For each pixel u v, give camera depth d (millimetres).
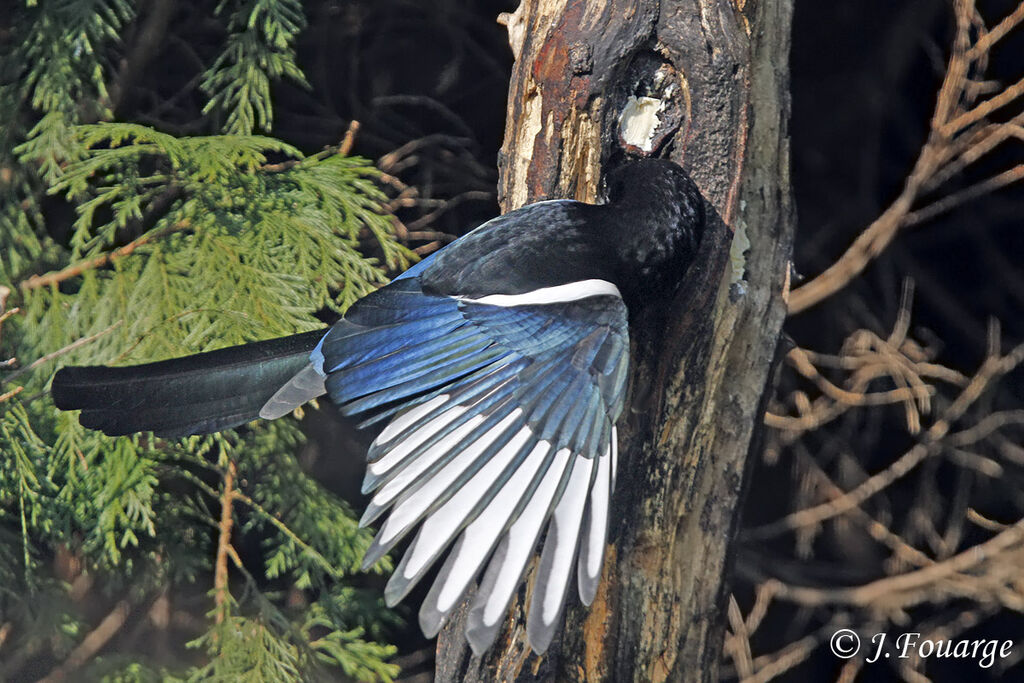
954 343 14609
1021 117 12578
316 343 7191
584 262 6473
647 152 6887
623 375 6043
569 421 5762
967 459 13820
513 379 5941
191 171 9820
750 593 15133
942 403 14359
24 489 9336
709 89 6762
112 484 9375
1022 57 13547
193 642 10234
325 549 10656
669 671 6961
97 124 10141
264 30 10242
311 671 10500
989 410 14211
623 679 6922
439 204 12500
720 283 6797
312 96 12789
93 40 10883
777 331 6898
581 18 6809
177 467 10516
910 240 14430
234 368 7152
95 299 9703
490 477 5438
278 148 10000
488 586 5117
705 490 6898
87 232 9680
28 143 9742
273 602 12641
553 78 6812
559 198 6918
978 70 12594
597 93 6758
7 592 10617
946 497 14727
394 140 12992
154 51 11484
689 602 6938
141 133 9672
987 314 14547
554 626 5055
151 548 11000
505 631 6664
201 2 11938
